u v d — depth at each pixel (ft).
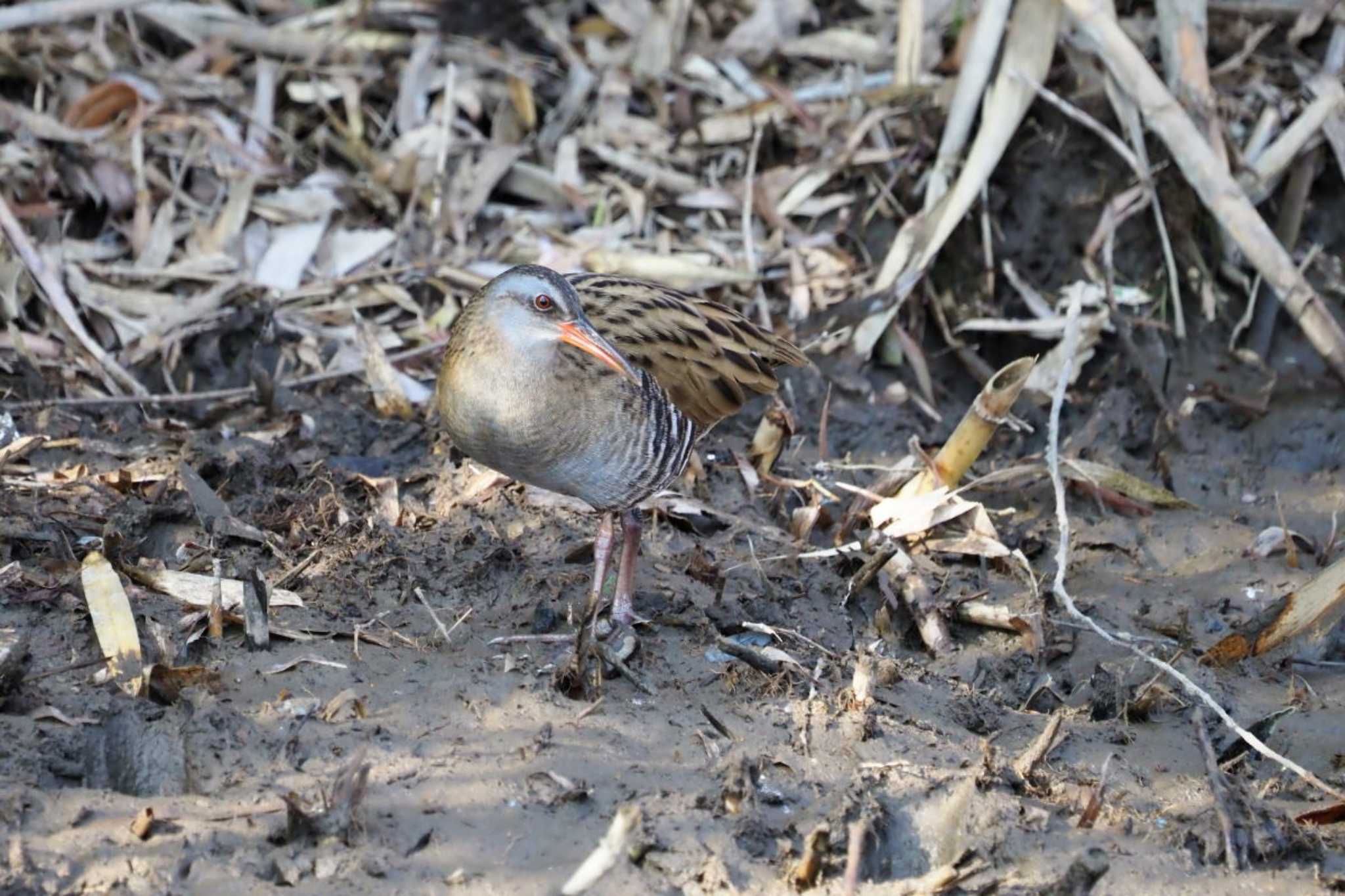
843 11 47.60
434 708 27.17
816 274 42.39
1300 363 41.60
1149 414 40.73
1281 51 45.21
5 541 30.78
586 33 47.06
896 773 26.13
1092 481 36.76
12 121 41.52
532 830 24.45
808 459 38.34
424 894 23.07
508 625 30.09
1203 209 42.65
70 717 26.02
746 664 29.09
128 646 27.81
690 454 31.53
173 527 32.40
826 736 27.17
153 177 42.22
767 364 33.27
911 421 40.32
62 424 36.11
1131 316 41.73
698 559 32.58
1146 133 42.88
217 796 24.64
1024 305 42.60
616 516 33.96
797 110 44.37
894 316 41.60
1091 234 42.86
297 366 39.73
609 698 27.99
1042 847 25.12
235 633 29.17
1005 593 33.81
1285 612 31.86
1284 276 39.27
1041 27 41.42
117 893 22.62
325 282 41.27
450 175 43.52
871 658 29.27
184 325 39.73
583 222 43.47
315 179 43.21
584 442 29.58
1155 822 26.05
